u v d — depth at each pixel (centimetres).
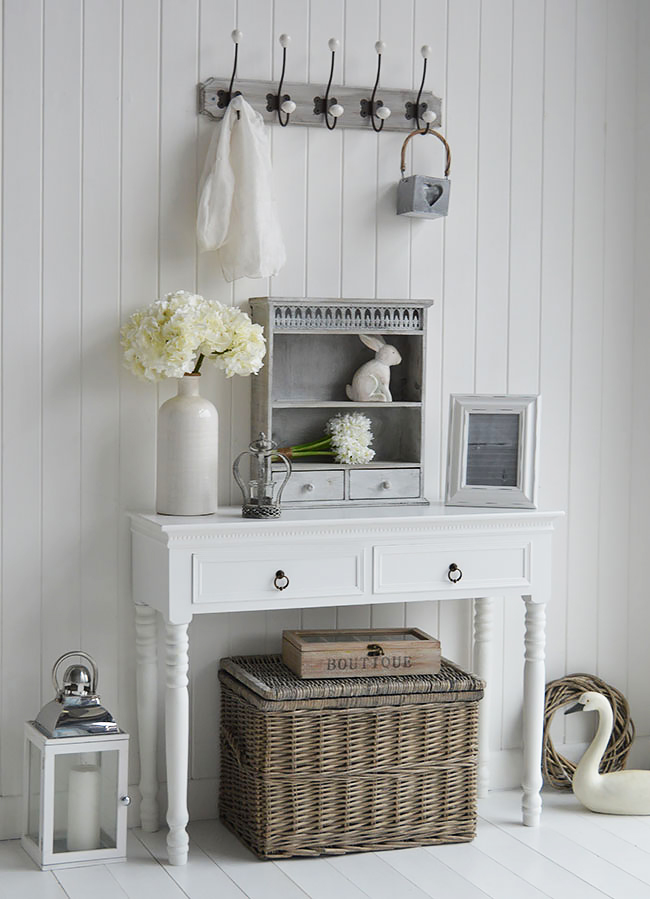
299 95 325
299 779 293
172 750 288
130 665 319
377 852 301
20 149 301
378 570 298
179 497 300
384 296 339
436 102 340
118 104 309
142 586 306
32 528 308
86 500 313
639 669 375
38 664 311
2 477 305
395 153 338
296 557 290
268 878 281
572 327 360
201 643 325
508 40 348
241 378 324
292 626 334
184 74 315
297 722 291
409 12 337
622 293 365
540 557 313
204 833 315
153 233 314
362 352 341
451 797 307
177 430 299
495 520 305
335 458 329
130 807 320
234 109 311
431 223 343
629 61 362
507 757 357
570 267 359
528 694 319
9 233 302
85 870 286
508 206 351
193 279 319
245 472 327
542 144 353
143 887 275
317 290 332
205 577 283
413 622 346
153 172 313
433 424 346
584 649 368
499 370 352
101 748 287
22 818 304
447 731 306
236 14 319
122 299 313
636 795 329
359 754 298
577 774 335
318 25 328
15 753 309
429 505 328
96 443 312
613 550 369
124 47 309
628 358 367
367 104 332
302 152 328
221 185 306
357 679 302
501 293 351
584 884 279
